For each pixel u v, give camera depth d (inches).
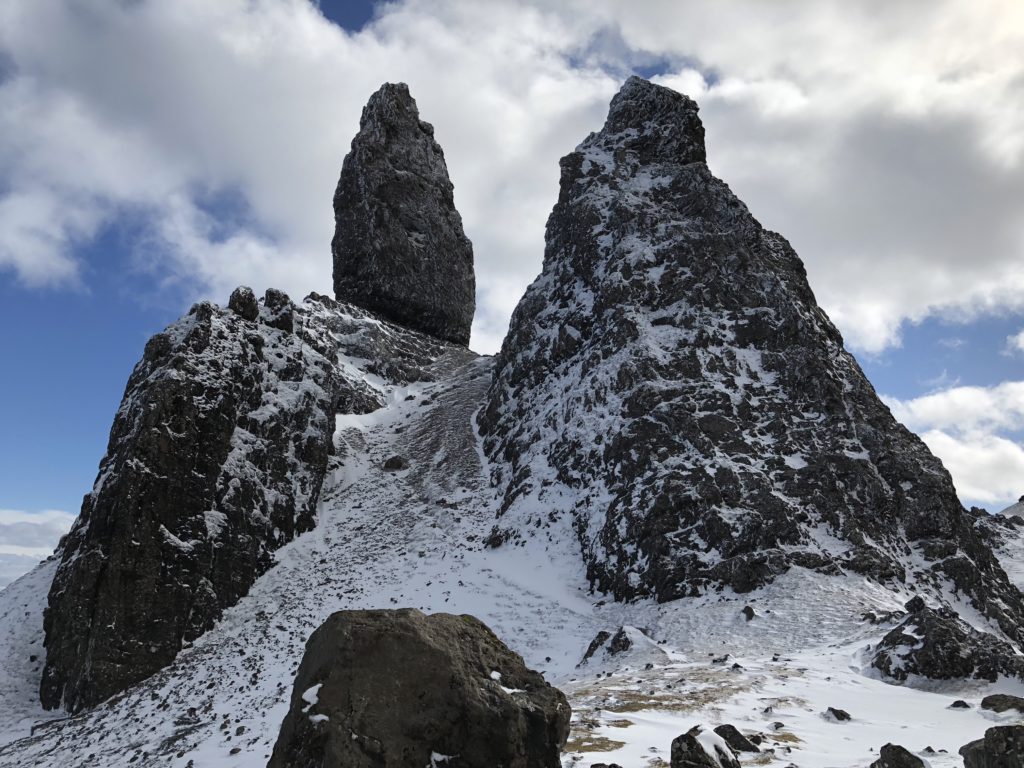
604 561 1820.9
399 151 3996.1
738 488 1838.1
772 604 1567.4
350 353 3324.3
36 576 2188.7
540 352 2623.0
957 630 1202.0
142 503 1847.9
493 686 508.7
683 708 914.1
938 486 1923.0
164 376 2017.7
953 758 679.7
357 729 474.3
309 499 2263.8
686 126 3061.0
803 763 676.1
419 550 2049.7
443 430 2738.7
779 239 2699.3
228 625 1845.5
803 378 2138.3
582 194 2947.8
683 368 2180.1
